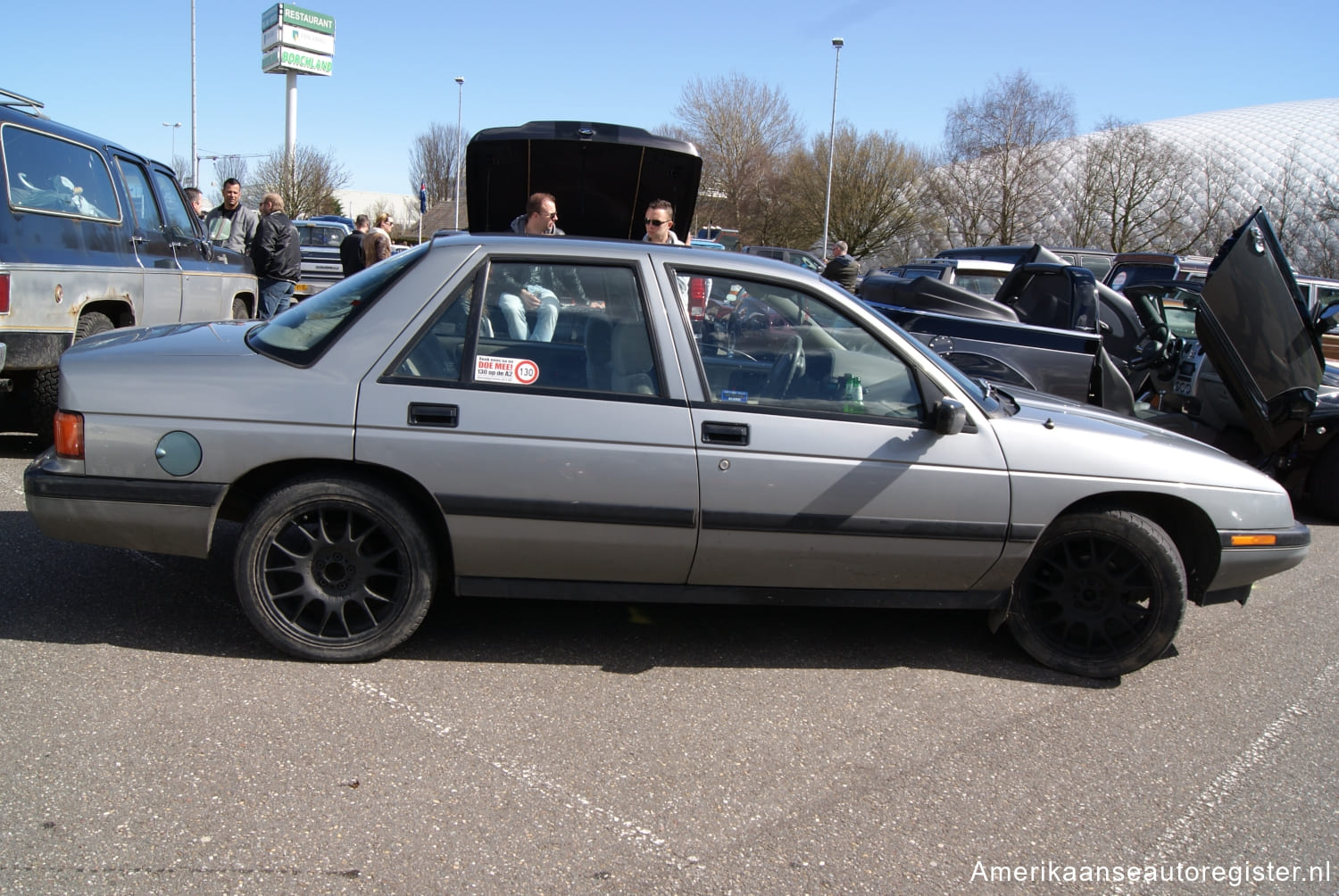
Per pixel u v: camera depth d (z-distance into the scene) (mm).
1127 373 8500
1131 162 39094
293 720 3180
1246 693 3932
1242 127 65250
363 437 3432
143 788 2736
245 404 3447
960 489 3674
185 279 7520
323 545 3543
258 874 2408
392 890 2383
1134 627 3938
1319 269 34125
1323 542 6664
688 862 2574
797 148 45875
